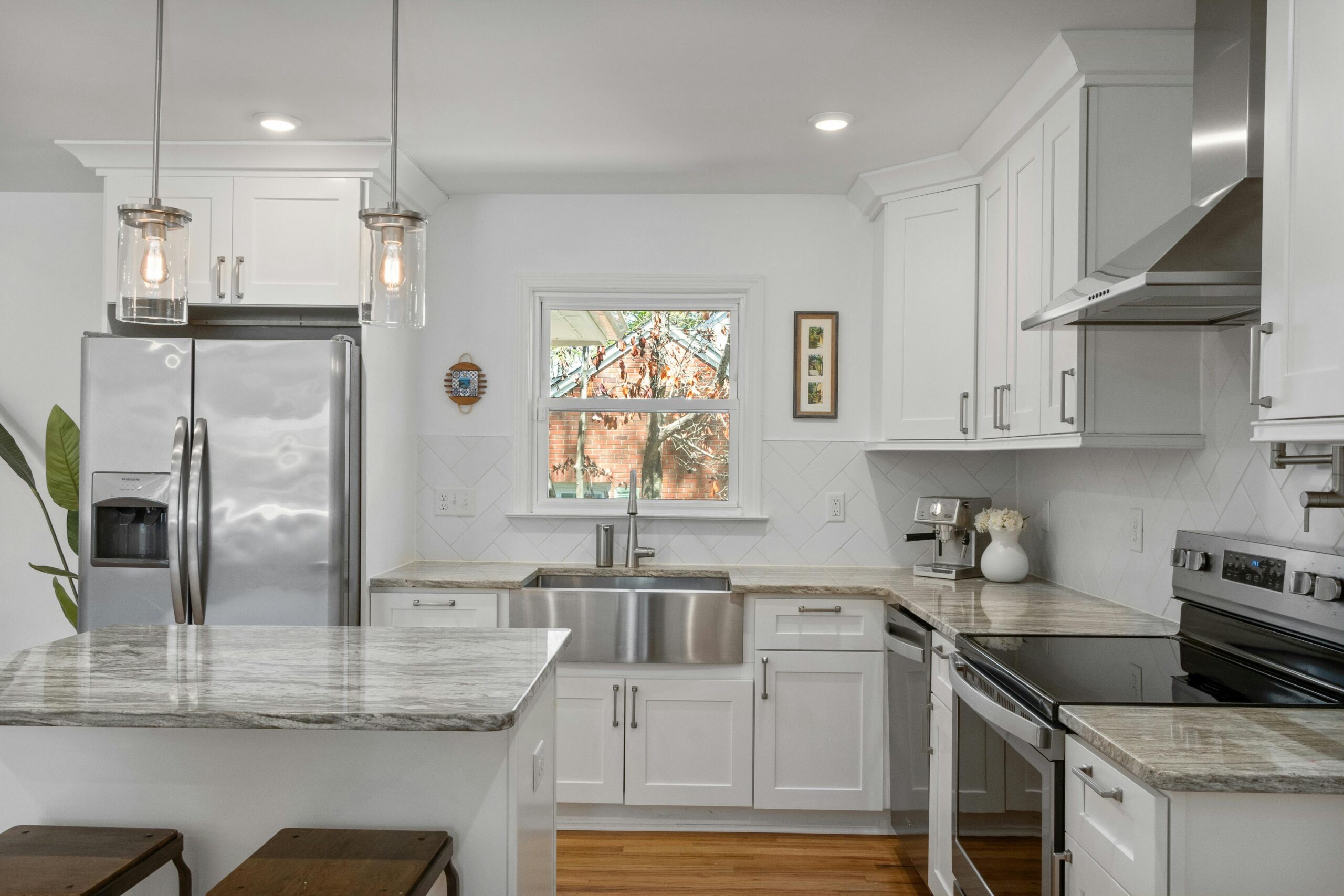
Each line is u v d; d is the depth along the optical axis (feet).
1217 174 6.44
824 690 10.44
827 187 11.93
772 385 12.44
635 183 11.85
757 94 8.79
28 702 5.04
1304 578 5.96
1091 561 9.67
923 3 6.97
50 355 12.05
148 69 8.21
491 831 5.39
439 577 10.75
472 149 10.48
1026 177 8.86
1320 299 4.40
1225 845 4.33
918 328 10.84
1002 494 12.19
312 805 5.44
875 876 9.55
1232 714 5.24
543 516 12.29
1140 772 4.39
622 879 9.44
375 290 6.00
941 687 8.23
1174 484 8.07
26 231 12.05
